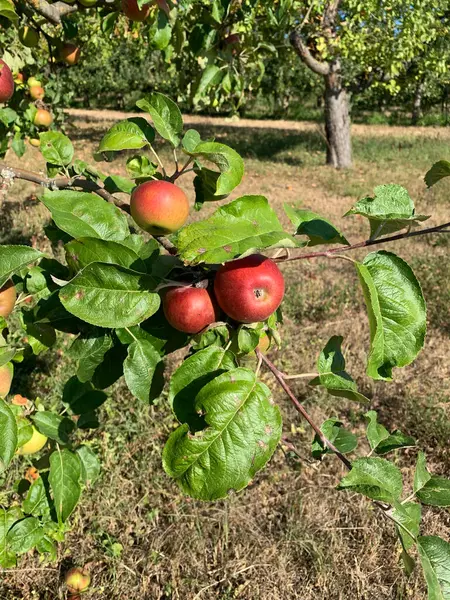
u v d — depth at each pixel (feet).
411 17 38.27
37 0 8.59
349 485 4.15
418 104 101.14
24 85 12.84
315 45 46.50
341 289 20.52
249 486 11.68
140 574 9.78
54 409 12.93
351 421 13.64
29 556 10.05
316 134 73.36
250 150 58.23
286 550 10.14
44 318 4.80
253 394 3.82
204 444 3.69
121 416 12.99
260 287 3.95
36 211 27.81
